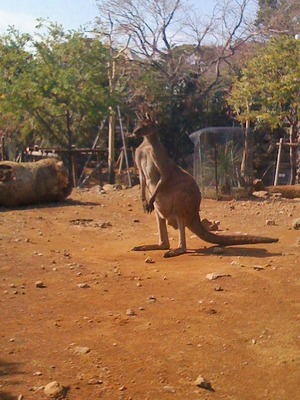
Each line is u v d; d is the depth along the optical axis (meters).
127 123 28.75
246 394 5.23
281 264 8.77
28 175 14.04
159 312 6.84
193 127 31.39
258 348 6.10
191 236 11.07
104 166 29.14
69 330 6.23
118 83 28.05
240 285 7.84
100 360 5.57
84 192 17.25
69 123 23.34
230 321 6.70
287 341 6.29
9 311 6.73
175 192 9.55
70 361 5.51
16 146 27.42
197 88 31.66
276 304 7.25
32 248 9.82
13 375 5.20
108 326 6.38
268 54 19.25
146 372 5.41
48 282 7.86
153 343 6.01
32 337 6.01
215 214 13.71
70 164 24.33
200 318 6.71
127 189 18.06
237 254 9.44
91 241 10.82
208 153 16.58
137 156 9.92
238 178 16.64
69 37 23.41
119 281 7.96
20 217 12.66
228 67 33.03
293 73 18.45
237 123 30.78
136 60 31.41
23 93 22.31
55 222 12.38
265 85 18.88
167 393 5.07
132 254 9.63
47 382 5.10
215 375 5.50
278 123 19.48
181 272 8.40
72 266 8.66
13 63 23.12
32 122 24.47
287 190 17.48
